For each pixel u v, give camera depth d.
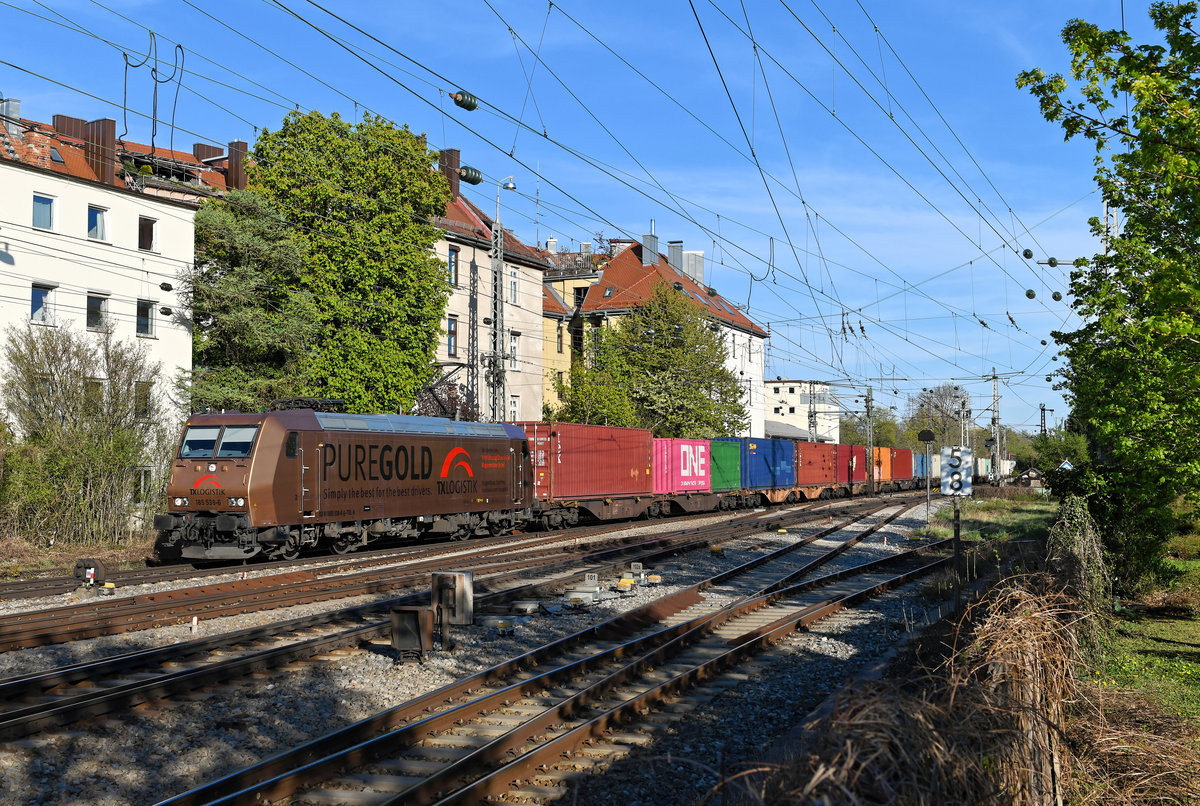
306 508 21.97
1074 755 7.32
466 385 44.34
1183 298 9.58
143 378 26.91
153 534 25.66
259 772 7.29
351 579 18.05
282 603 15.38
